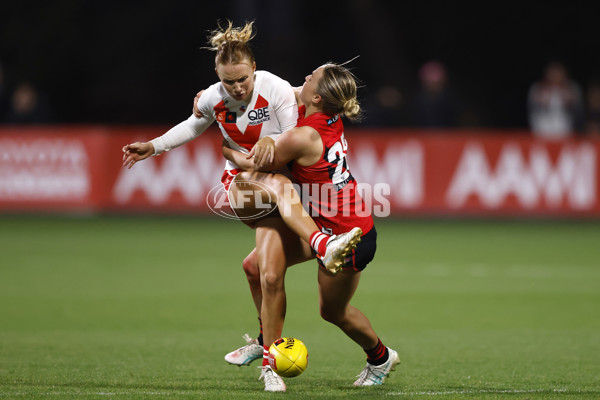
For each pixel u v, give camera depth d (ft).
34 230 176.65
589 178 188.75
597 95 213.46
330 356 76.48
